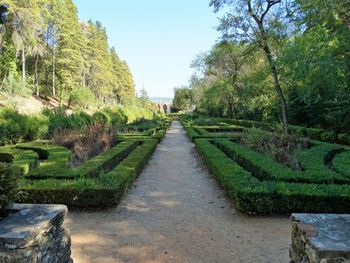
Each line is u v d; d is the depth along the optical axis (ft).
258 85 61.46
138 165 23.91
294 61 32.04
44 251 8.45
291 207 14.78
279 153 24.64
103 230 13.57
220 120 99.60
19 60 117.19
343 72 29.30
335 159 23.45
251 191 14.88
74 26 121.39
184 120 122.11
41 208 9.64
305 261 8.05
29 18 81.20
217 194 19.25
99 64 148.05
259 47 42.32
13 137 43.39
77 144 31.91
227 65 82.38
